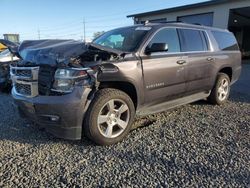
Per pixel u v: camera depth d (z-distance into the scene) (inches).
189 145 161.3
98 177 128.0
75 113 148.7
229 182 122.6
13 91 177.9
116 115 165.0
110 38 201.3
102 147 159.6
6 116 217.6
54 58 154.6
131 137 173.6
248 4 681.0
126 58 167.6
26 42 192.2
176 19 860.0
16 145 162.4
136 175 129.3
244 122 202.5
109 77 157.9
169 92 195.9
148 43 182.1
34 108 156.5
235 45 274.7
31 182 123.8
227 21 731.4
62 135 153.8
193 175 128.6
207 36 237.8
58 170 134.2
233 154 149.5
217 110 235.8
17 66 172.4
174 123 199.6
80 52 156.8
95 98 155.9
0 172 132.1
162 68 185.9
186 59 205.9
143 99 178.2
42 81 156.1
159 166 137.3
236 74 274.8
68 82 148.3
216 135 176.9
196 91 225.1
